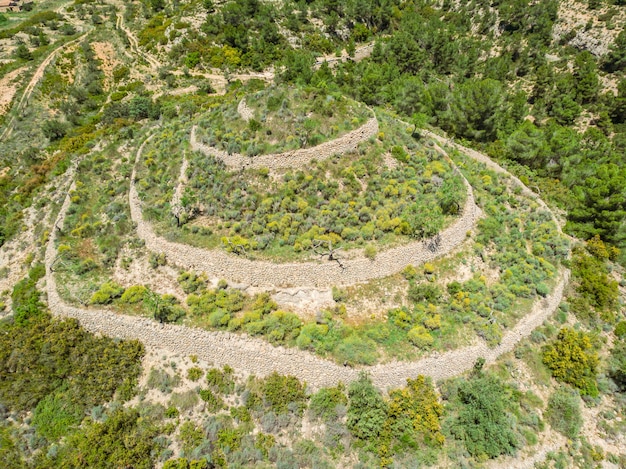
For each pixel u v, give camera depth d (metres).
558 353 43.47
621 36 97.44
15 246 56.94
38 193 64.69
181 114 77.62
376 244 44.78
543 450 37.34
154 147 62.25
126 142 69.50
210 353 39.69
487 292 45.38
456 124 76.12
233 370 39.53
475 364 40.22
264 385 38.44
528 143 70.31
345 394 37.78
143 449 34.69
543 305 46.34
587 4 112.25
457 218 49.22
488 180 60.00
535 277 47.62
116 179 59.81
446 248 47.88
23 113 89.44
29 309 44.81
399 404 36.91
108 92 98.75
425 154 57.25
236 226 45.78
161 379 39.00
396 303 43.25
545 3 115.75
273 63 104.81
